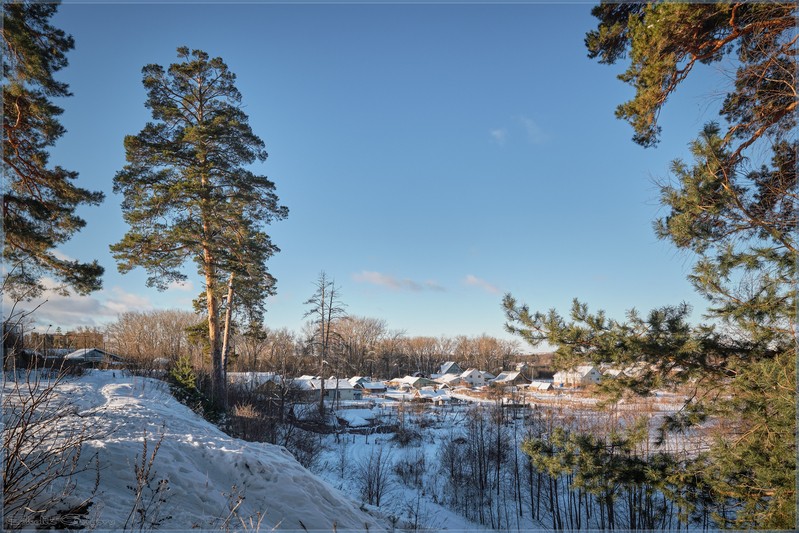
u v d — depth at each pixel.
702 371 8.69
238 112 29.44
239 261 28.80
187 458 9.27
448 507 26.36
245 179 28.75
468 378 96.31
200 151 27.67
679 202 8.39
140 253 25.55
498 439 31.41
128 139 25.52
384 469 29.61
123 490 7.36
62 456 5.67
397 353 120.12
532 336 9.45
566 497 27.92
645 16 9.32
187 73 28.77
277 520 8.35
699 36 9.34
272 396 40.12
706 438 9.30
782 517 6.85
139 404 16.03
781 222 8.05
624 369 9.25
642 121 9.82
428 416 48.12
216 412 25.80
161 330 75.31
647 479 8.94
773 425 7.35
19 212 19.39
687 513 8.40
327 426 42.75
